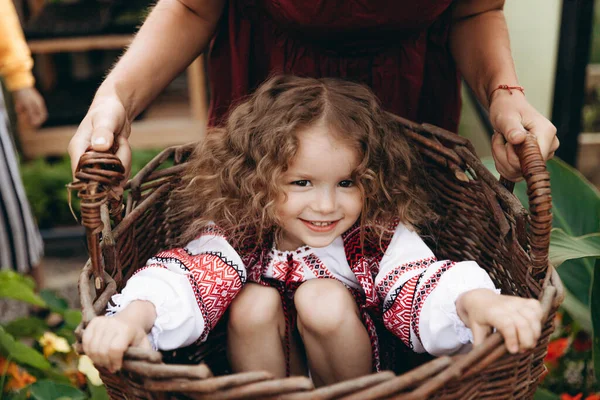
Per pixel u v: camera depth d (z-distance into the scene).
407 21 1.25
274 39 1.38
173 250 1.35
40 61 3.31
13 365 1.56
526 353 0.96
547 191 1.05
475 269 1.21
